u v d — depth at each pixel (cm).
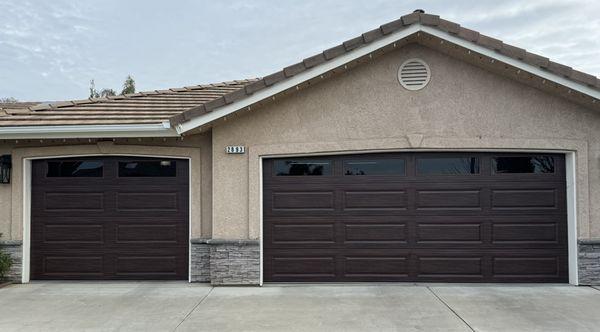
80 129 914
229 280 927
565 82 830
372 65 921
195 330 655
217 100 870
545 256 922
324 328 657
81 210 997
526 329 645
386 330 646
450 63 910
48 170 1005
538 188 927
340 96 926
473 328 650
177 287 920
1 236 987
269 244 948
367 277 939
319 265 945
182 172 990
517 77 886
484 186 932
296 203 952
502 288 881
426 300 797
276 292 866
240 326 670
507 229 927
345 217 946
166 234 988
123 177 996
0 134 932
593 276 894
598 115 897
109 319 710
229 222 936
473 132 906
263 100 884
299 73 862
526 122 901
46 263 994
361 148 921
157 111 1016
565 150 903
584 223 894
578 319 689
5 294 870
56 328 669
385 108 919
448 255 931
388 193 943
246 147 936
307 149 927
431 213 936
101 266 989
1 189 992
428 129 912
